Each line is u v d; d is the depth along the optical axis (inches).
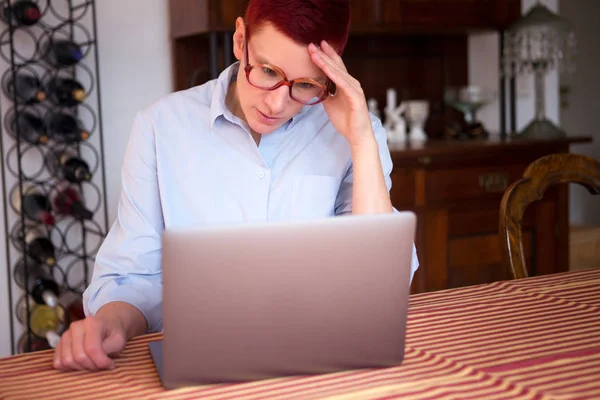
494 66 151.3
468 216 121.8
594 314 48.9
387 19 120.6
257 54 49.4
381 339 38.4
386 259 37.1
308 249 35.6
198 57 122.3
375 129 62.2
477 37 148.7
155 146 58.1
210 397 35.3
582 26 218.7
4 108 109.3
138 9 119.2
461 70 145.9
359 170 52.6
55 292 107.7
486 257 124.0
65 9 113.3
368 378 37.6
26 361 41.4
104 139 117.9
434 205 118.3
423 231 117.7
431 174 117.7
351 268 36.6
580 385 36.2
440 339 43.8
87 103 116.3
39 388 36.9
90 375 38.8
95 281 53.1
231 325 35.9
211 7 107.6
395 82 140.5
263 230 34.7
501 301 52.7
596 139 224.7
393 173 114.3
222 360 36.4
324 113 61.6
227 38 111.2
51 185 109.0
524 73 148.3
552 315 48.8
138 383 37.5
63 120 106.6
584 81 220.8
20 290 113.6
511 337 44.0
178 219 58.2
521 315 48.8
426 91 143.2
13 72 102.8
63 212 107.2
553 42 132.3
